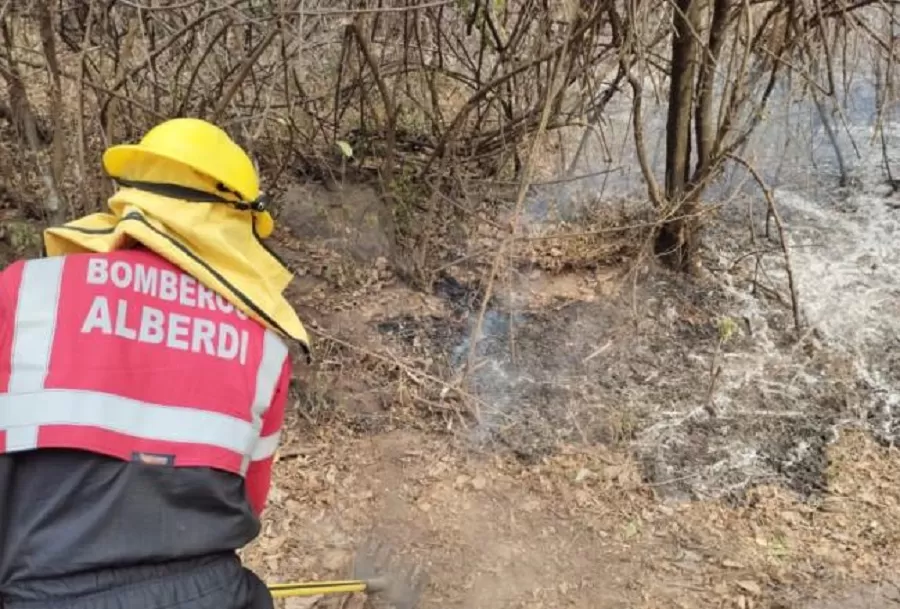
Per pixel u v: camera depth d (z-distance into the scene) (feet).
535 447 14.35
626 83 19.69
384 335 16.44
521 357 16.11
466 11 17.79
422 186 18.72
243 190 7.22
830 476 13.98
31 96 18.47
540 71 17.29
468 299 17.48
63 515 6.61
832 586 12.10
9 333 6.65
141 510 6.65
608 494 13.61
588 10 15.30
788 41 15.99
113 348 6.70
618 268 18.22
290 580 12.05
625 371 15.89
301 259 18.10
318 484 13.60
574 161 18.13
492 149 18.66
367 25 18.10
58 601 6.57
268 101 15.08
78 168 15.15
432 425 14.75
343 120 19.95
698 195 17.24
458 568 12.28
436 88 20.13
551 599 11.88
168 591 6.75
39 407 6.49
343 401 15.06
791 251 18.89
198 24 14.30
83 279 6.80
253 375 7.11
